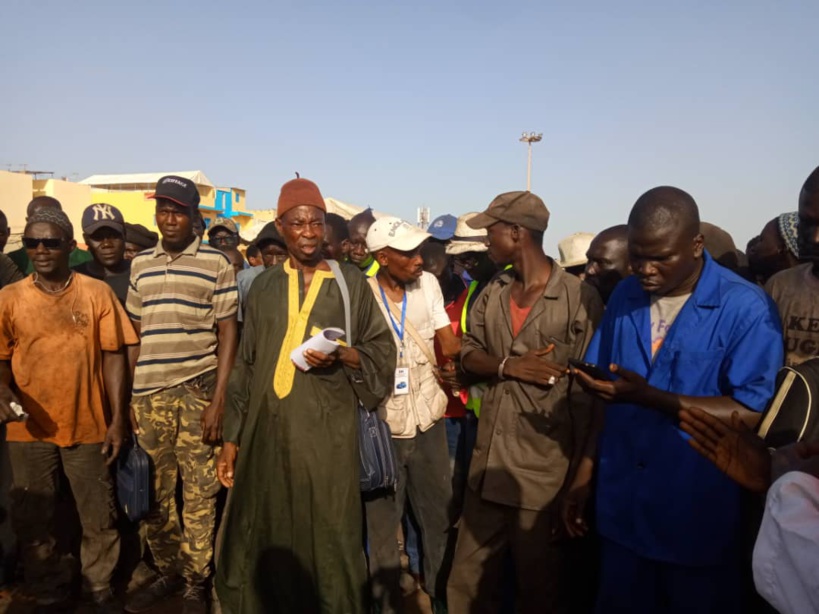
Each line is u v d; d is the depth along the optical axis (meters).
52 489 3.59
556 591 2.98
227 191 47.59
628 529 2.39
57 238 3.37
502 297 3.16
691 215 2.16
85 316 3.48
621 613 2.43
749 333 2.14
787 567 1.23
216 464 3.66
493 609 3.16
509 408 3.00
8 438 3.51
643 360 2.40
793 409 1.72
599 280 3.54
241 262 5.98
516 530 2.98
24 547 3.57
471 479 3.16
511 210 3.01
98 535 3.61
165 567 3.79
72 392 3.45
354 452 3.10
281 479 3.01
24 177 33.28
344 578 3.02
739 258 3.88
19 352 3.43
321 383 3.02
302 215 3.06
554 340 2.94
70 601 3.69
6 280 4.31
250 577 3.06
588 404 2.83
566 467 2.92
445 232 5.60
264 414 3.03
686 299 2.33
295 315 3.06
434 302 3.73
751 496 2.23
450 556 3.82
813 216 2.19
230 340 3.69
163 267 3.58
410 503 3.83
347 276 3.20
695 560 2.22
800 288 2.59
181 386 3.58
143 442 3.58
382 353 3.18
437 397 3.68
